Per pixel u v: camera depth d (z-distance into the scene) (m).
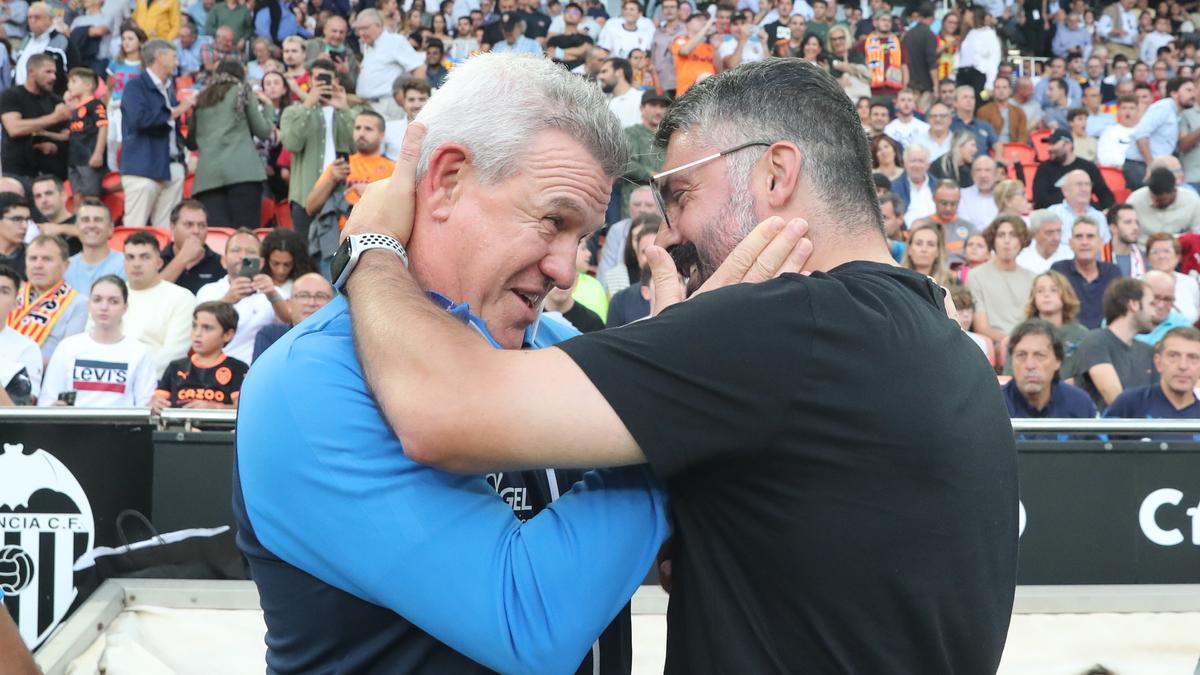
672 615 1.30
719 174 1.37
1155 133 9.65
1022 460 2.99
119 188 7.64
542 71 1.30
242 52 10.61
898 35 11.53
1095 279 6.23
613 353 1.16
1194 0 14.08
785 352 1.18
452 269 1.30
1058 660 2.61
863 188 1.37
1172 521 3.00
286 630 1.27
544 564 1.19
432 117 1.30
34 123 7.82
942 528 1.21
